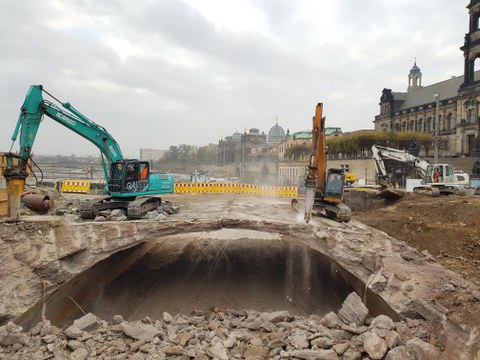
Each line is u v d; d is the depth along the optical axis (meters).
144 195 17.20
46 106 15.02
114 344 9.56
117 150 17.34
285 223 14.77
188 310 13.88
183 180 78.25
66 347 9.39
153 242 20.88
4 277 10.99
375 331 9.29
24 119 14.34
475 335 8.10
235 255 19.25
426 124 76.69
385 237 14.34
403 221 22.16
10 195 12.82
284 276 16.92
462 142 61.31
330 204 17.75
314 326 10.66
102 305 14.28
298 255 19.19
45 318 11.62
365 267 13.07
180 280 16.41
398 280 11.61
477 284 13.85
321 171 17.47
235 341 9.95
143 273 17.17
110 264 15.76
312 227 14.39
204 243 20.95
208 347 9.65
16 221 12.68
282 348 9.66
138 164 16.77
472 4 60.69
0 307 10.28
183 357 9.10
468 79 62.12
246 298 14.90
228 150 150.00
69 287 12.98
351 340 9.55
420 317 10.43
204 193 37.81
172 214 17.94
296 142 100.38
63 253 12.44
